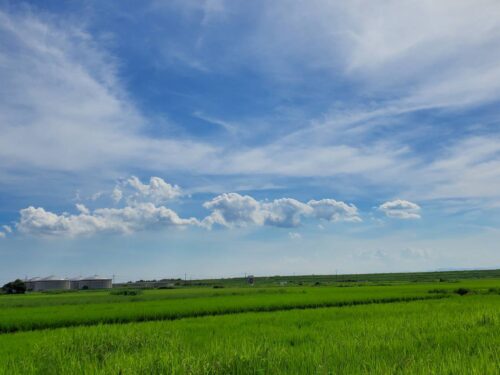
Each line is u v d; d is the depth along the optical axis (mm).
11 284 107688
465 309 25156
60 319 27328
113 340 13539
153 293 75125
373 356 10234
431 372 8281
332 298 42312
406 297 43375
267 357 9930
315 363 9648
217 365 9328
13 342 17266
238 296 53969
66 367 10438
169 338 14516
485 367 8391
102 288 143000
